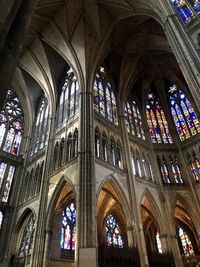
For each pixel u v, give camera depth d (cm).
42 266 1825
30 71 3156
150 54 3138
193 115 2977
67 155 2277
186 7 1795
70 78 3005
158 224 2334
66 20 2606
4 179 2662
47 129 2892
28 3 855
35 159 2762
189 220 2872
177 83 3259
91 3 2523
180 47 1586
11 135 3067
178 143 2939
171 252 2138
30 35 2811
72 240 2266
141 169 2588
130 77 3127
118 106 2914
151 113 3303
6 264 2212
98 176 1998
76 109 2538
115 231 2686
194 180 2602
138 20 2719
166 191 2561
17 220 2455
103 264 1647
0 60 704
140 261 1833
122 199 2131
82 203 1720
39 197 2267
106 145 2345
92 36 2689
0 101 650
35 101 3450
